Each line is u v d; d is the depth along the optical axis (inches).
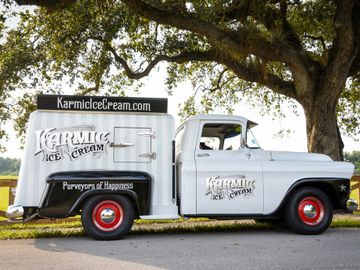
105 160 330.3
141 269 219.9
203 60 607.2
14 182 449.1
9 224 444.8
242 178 341.7
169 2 510.0
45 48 610.5
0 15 534.0
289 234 349.7
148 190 323.3
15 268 223.3
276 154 355.3
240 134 354.0
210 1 513.3
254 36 502.3
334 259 244.4
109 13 583.2
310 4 605.9
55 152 323.3
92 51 635.5
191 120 350.9
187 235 346.3
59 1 469.7
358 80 672.4
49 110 325.7
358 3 539.8
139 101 336.5
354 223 406.0
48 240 322.7
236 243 301.6
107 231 317.7
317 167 352.5
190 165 336.5
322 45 703.1
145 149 335.9
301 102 552.7
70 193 312.0
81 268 222.7
